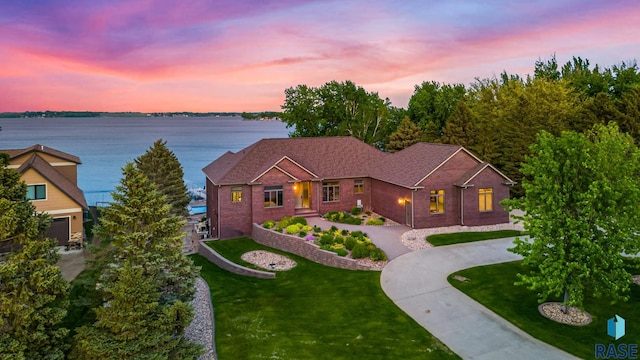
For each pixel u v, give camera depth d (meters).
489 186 34.41
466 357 15.80
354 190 39.47
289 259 28.86
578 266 16.62
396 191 35.59
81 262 28.39
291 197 35.88
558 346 16.33
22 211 12.14
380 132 69.00
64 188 33.09
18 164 38.47
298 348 16.67
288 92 64.94
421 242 29.98
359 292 22.17
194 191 67.00
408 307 20.17
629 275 16.70
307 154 39.91
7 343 11.09
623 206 16.89
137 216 15.66
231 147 160.38
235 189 34.53
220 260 28.59
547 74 73.56
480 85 74.69
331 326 18.56
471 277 23.52
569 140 18.39
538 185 18.22
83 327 12.77
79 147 152.00
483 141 48.62
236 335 17.91
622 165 17.27
